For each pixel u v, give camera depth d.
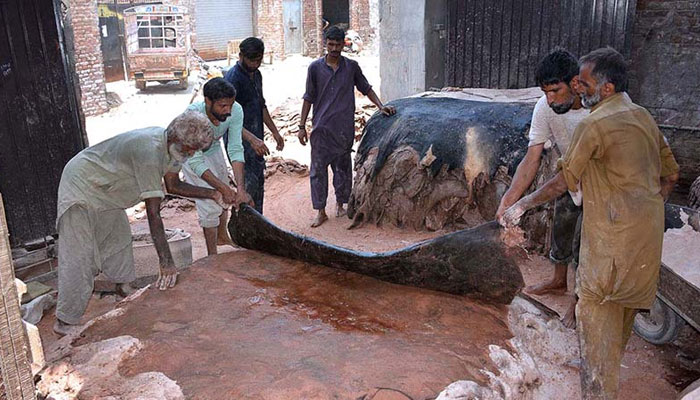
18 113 5.49
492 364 2.86
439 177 6.24
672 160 3.21
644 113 3.00
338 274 3.87
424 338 3.07
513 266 3.31
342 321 3.25
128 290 4.86
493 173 5.88
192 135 3.61
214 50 25.16
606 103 3.02
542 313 3.61
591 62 3.01
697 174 7.62
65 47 5.77
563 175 3.07
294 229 6.76
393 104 7.23
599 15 7.86
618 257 2.98
